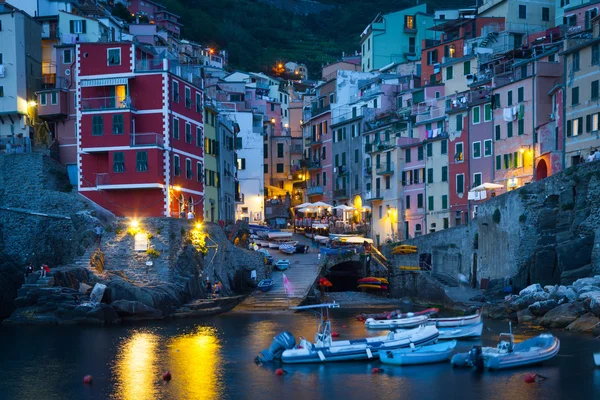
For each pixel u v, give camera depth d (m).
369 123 133.38
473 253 90.69
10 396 44.78
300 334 64.81
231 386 46.75
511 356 50.12
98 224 82.88
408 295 96.50
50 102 95.69
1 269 77.12
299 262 103.88
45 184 88.25
